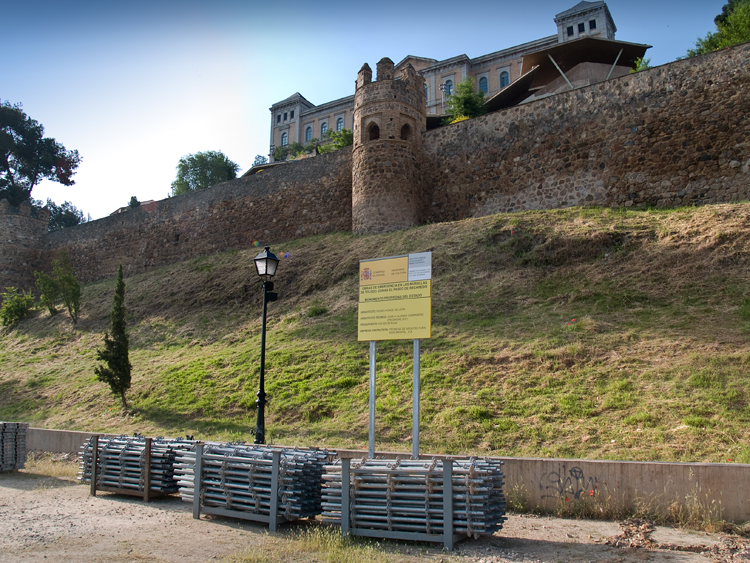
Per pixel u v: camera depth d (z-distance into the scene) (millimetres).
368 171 24688
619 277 15406
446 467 6574
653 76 21156
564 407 10430
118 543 6664
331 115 72875
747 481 6797
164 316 24406
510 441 9797
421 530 6676
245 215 31578
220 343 19875
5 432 12039
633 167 20922
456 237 20484
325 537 6766
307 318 19062
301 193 29703
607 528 6945
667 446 8625
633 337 12391
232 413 14305
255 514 7551
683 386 10195
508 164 23891
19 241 39438
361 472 7125
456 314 15906
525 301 15680
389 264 9547
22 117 53438
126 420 15414
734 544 6020
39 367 22719
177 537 6953
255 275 24422
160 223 35031
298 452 7871
